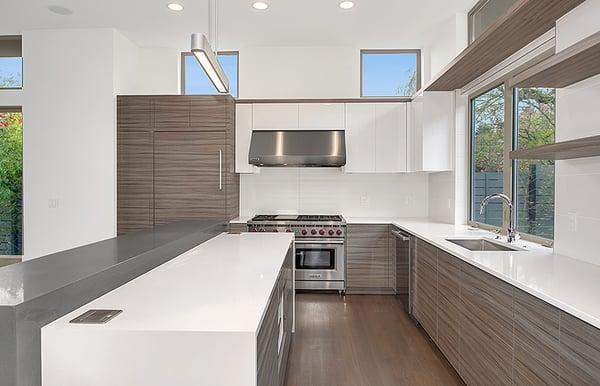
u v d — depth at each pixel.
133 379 1.25
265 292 1.69
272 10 4.27
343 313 4.25
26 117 4.82
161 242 2.37
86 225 4.86
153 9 4.26
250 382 1.25
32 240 4.86
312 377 2.85
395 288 4.84
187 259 2.41
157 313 1.41
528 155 2.24
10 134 5.13
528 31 2.66
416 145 4.82
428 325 3.47
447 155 4.51
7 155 5.12
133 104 4.88
